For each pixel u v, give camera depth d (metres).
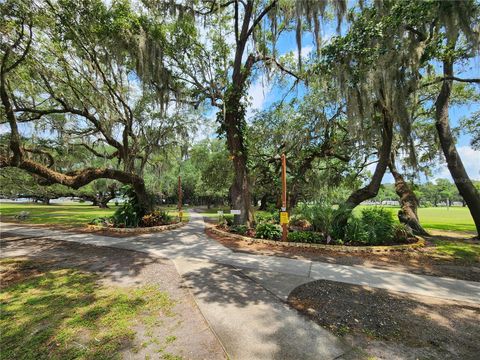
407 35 7.43
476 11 5.89
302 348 2.52
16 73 8.25
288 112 13.48
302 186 16.39
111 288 4.12
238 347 2.53
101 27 8.67
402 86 7.11
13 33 6.93
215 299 3.69
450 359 2.37
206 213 22.02
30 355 2.41
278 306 3.47
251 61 11.07
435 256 6.37
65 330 2.85
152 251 6.75
